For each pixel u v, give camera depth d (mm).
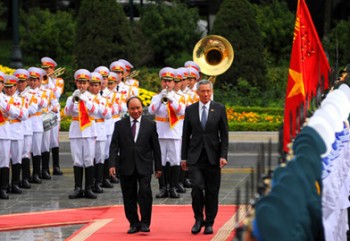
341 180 24578
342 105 23547
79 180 37344
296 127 19547
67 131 49719
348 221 28141
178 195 37750
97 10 58031
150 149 29078
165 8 76688
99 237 28422
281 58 75812
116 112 39969
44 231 29984
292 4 85188
